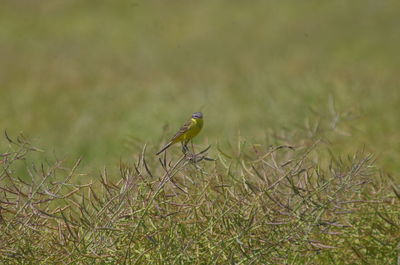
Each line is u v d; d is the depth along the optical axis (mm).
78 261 7105
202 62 30375
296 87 21578
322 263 7984
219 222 7312
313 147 9422
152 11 42781
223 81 25312
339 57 30078
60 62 30234
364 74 25172
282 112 17812
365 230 7934
